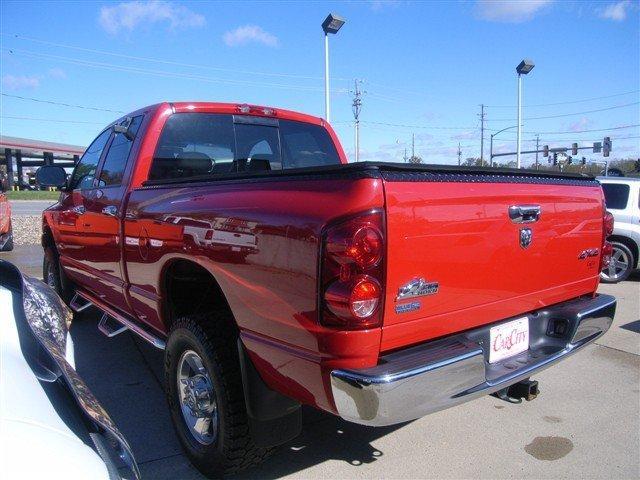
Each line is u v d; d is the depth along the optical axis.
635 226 8.58
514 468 3.02
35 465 1.27
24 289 2.29
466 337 2.58
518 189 2.70
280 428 2.61
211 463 2.81
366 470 2.98
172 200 3.09
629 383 4.32
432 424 3.56
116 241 3.79
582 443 3.31
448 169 2.34
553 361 2.88
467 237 2.41
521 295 2.82
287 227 2.20
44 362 1.83
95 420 1.62
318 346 2.12
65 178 5.20
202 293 3.36
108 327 4.32
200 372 2.90
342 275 2.01
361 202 2.01
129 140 4.04
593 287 3.46
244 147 4.34
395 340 2.19
